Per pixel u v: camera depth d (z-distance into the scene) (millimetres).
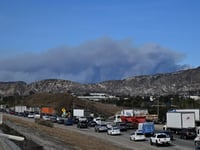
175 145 56844
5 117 142125
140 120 90688
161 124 102125
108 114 172375
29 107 194625
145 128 70750
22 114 172000
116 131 76250
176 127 71062
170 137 60844
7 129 86750
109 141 63688
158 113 112625
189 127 68812
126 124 89188
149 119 103750
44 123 108750
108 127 81750
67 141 62688
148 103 190500
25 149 53594
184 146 55469
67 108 176375
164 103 180750
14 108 194375
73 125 110375
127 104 197250
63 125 110750
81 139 66375
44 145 56719
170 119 73188
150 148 53688
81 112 129375
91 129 93250
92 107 179500
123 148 52562
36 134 77562
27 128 93875
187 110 74750
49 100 197875
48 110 155500
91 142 60625
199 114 73750
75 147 52969
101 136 73500
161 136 56500
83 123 97312
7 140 65125
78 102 183250
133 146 56344
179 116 70250
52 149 51406
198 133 58156
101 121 107812
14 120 126188
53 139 66812
